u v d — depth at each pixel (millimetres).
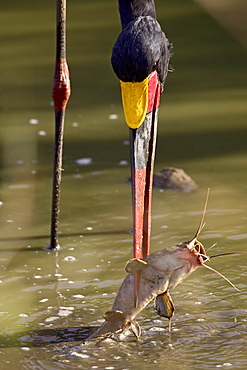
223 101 16344
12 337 6145
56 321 6453
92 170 11719
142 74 5738
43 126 14438
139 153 5801
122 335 6035
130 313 5750
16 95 17422
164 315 5715
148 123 5910
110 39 24047
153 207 9836
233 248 8062
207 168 11664
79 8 29828
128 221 9312
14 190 10711
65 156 12508
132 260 5352
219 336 5992
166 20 26000
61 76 8305
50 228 9227
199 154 12516
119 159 12258
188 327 6195
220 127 14195
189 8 27625
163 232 8766
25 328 6332
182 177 10875
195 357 5605
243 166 11680
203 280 7250
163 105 16297
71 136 13789
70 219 9500
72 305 6805
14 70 20281
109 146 13039
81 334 6156
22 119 15016
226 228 8773
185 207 9766
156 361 5566
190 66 20141
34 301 6941
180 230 8812
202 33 24078
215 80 18500
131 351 5762
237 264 7602
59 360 5645
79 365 5543
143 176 5750
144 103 5832
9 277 7648
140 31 5805
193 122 14672
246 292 6898
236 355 5625
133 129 5828
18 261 8133
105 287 7234
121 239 8688
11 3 31578
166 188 10688
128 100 5844
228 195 10203
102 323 6367
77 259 8117
